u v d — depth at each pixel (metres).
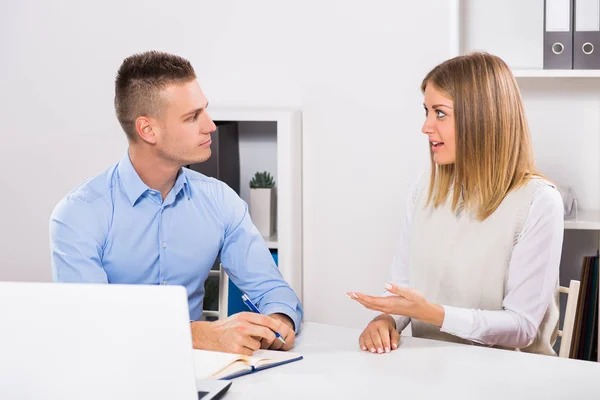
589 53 2.59
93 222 1.83
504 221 1.82
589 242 2.87
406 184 2.75
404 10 2.69
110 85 2.97
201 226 1.93
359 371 1.47
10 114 3.06
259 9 2.81
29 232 3.10
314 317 2.89
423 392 1.35
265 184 2.86
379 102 2.74
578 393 1.35
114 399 1.11
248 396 1.34
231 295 2.67
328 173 2.82
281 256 2.77
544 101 2.86
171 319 1.08
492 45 2.88
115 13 2.93
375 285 2.82
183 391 1.10
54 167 3.05
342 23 2.75
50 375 1.11
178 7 2.88
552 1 2.60
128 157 1.87
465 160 1.83
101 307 1.09
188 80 1.79
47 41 2.99
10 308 1.11
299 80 2.81
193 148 1.81
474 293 1.85
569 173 2.88
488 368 1.48
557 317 1.89
